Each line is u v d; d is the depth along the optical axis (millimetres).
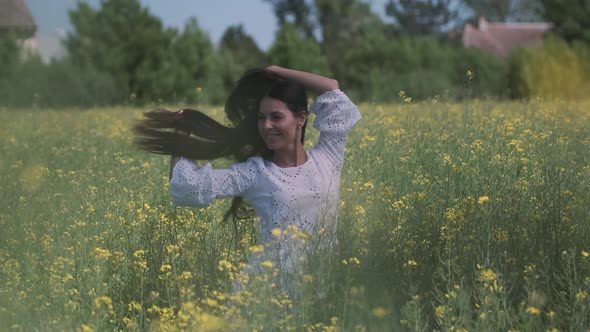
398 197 7613
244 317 4363
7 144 13000
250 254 5168
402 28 95688
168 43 47719
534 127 10711
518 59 42938
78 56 44594
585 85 42188
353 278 4492
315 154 4996
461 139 9703
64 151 11867
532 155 8469
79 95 39719
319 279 4496
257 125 4969
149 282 5508
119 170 9883
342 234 5055
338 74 64750
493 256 5090
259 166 4859
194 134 5012
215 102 47938
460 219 5551
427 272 5082
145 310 5152
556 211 5883
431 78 45125
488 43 77688
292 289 4656
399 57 50719
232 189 4832
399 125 11391
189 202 4809
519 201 6301
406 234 5789
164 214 6844
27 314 4910
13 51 38250
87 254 5949
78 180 9625
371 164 9102
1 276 5598
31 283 5512
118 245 6348
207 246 5953
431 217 6094
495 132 10078
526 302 4641
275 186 4824
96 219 7016
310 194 4859
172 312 4695
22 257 6148
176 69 46844
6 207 7637
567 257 4973
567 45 44781
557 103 13953
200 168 4840
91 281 5199
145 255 5895
